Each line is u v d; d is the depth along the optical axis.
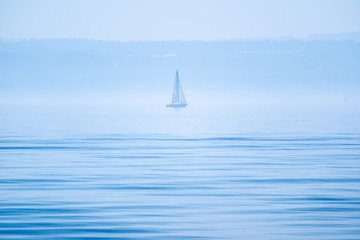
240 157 60.97
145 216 33.59
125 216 33.62
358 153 64.00
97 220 32.75
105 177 46.84
